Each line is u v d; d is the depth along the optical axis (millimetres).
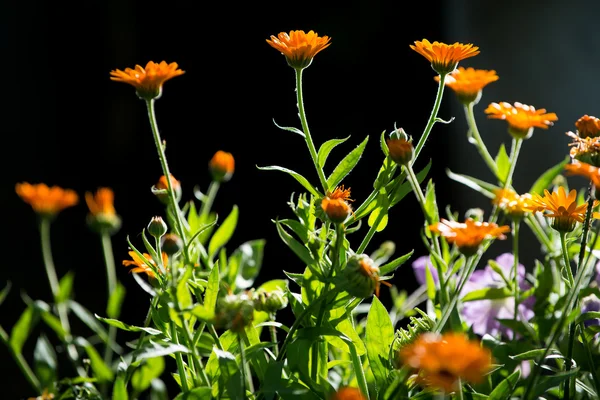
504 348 1676
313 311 1598
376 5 3807
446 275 1648
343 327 1613
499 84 3248
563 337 1712
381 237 3371
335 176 1628
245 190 3992
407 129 3752
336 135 3871
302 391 1546
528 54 3215
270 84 4074
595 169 1521
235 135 4105
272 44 1634
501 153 1773
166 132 4211
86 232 4082
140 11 4234
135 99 4262
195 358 1554
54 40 4227
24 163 4145
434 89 3715
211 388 1539
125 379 1662
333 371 1777
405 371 1511
